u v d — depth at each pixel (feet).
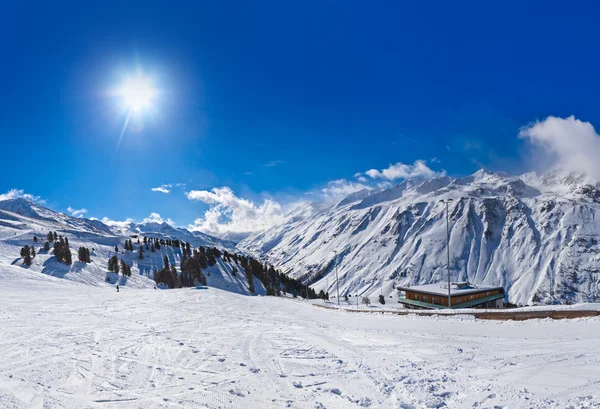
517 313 73.36
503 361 39.83
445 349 47.09
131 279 375.04
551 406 26.99
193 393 33.04
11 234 655.76
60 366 41.98
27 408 29.78
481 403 28.60
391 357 44.32
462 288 247.50
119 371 40.01
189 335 61.82
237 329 68.23
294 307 132.36
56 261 356.59
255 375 38.22
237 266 523.70
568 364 36.94
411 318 80.89
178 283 383.65
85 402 31.09
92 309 97.71
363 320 82.28
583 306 71.97
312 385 34.81
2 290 135.23
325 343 53.78
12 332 62.23
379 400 30.50
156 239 609.42
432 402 29.27
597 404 26.66
